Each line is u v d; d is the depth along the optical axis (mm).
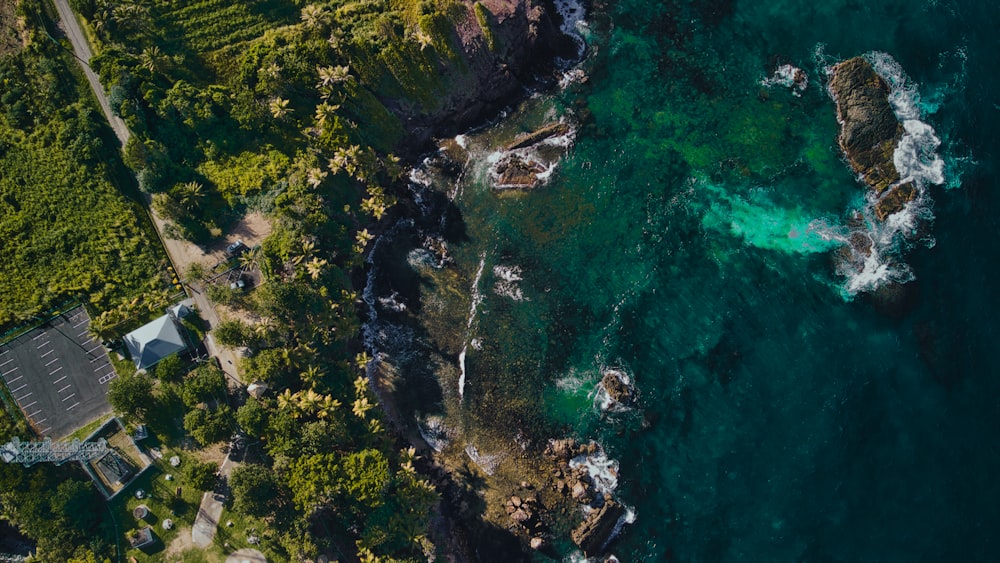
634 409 95500
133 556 86500
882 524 91312
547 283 100312
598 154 104125
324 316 91625
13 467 84625
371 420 90625
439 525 92000
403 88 103375
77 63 99438
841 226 99312
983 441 93000
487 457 94875
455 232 103062
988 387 94188
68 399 90750
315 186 96688
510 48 104875
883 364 95000
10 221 94625
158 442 90000
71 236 94875
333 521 88000
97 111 99000
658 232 100938
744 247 99812
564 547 92188
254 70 100375
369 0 102875
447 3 101438
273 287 89250
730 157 102812
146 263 95312
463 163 105625
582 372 97062
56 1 100125
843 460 92688
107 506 87625
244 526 87500
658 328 98000
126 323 92875
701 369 96312
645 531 92688
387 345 98875
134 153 93688
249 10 102812
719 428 94625
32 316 91875
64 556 84125
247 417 86500
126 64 97500
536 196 103312
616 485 93500
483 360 97938
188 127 99375
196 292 95000
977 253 97562
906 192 98750
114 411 90375
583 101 106000
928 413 93812
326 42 100438
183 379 91062
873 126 100562
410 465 88875
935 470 92438
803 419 93812
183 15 101562
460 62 103125
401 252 102562
